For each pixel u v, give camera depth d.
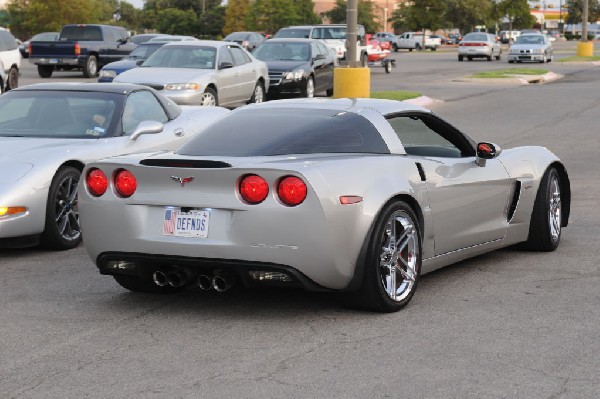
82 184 7.12
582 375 5.55
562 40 151.50
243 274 6.64
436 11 96.56
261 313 7.06
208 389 5.38
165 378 5.59
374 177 6.89
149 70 23.09
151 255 6.86
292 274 6.54
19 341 6.42
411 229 7.16
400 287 7.16
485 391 5.29
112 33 42.03
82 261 9.19
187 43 24.16
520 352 6.01
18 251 9.71
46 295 7.77
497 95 30.94
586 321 6.75
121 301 7.53
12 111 10.74
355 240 6.69
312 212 6.45
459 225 7.90
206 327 6.71
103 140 10.27
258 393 5.30
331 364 5.82
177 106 12.24
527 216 8.91
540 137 19.47
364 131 7.38
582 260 8.84
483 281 8.03
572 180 13.88
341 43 41.00
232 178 6.55
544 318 6.84
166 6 131.12
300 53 29.52
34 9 84.38
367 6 120.56
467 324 6.70
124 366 5.83
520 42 56.62
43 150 9.73
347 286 6.79
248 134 7.34
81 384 5.50
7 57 29.88
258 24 98.94
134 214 6.88
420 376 5.56
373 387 5.38
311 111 7.62
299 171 6.45
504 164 8.59
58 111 10.70
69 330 6.69
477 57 63.88
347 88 22.77
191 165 6.70
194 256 6.69
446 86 35.56
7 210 9.12
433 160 7.66
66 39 41.38
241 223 6.54
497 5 110.38
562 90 33.03
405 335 6.43
